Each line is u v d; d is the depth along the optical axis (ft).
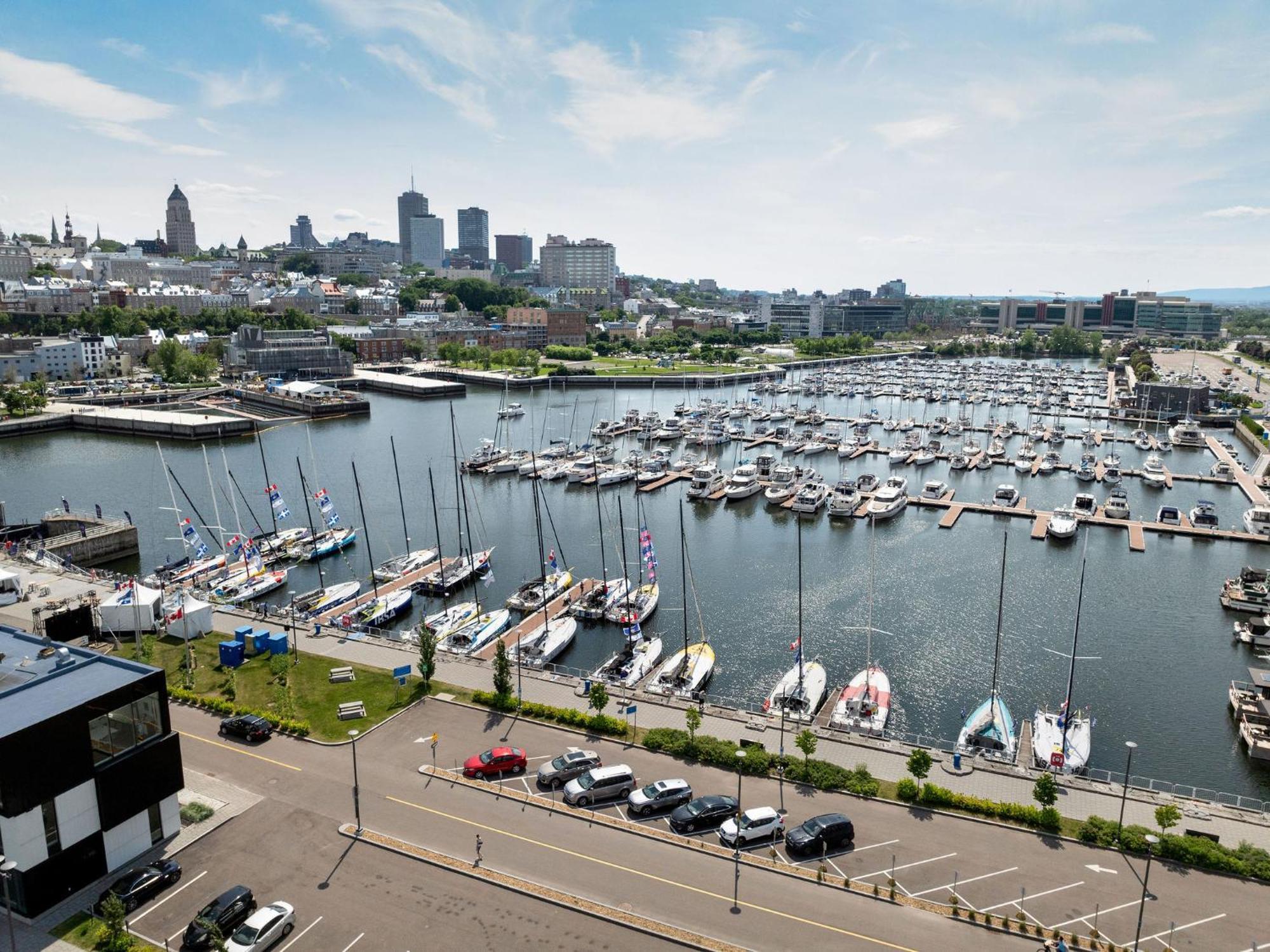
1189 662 349.41
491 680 290.97
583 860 193.67
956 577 454.40
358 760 236.22
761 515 586.86
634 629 331.16
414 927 172.24
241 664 299.38
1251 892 184.65
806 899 181.06
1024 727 278.26
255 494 635.66
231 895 173.68
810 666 324.80
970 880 187.93
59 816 179.32
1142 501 629.51
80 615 317.83
